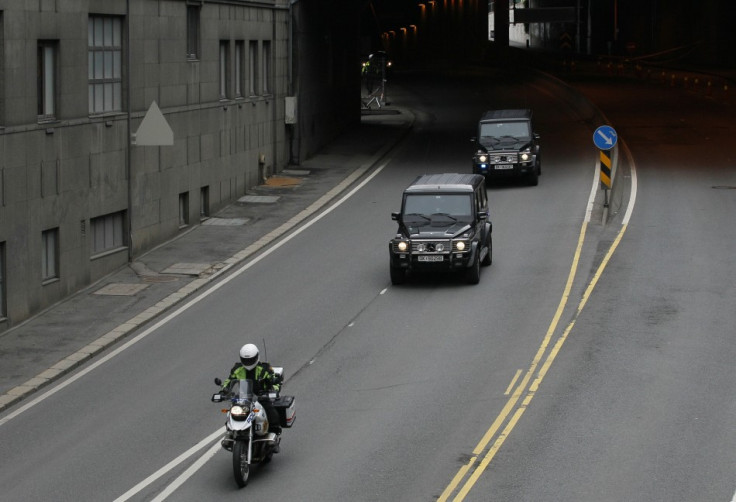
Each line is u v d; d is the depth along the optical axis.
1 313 66.38
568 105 193.75
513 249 83.44
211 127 98.56
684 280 72.56
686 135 147.75
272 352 59.72
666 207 98.75
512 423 47.06
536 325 62.88
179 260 82.94
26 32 67.69
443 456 43.38
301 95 126.56
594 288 71.00
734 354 56.62
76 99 74.31
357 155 133.88
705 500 38.38
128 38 81.75
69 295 73.81
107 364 59.72
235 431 40.53
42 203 70.06
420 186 76.44
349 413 49.38
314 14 133.62
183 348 61.81
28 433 49.06
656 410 48.31
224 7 101.62
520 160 109.38
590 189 108.00
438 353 58.31
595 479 40.47
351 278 76.31
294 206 102.75
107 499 40.38
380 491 39.91
